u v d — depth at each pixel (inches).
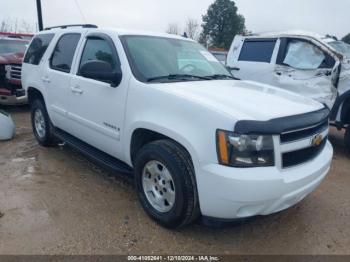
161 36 171.5
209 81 151.9
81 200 153.3
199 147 112.3
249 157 107.4
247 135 106.5
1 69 318.0
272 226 139.6
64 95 182.4
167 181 126.3
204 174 111.5
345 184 187.5
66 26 210.1
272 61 280.5
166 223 129.0
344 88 236.4
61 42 197.9
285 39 276.2
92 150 174.4
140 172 136.9
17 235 125.3
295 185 114.5
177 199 120.4
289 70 267.0
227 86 145.7
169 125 121.8
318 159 129.7
